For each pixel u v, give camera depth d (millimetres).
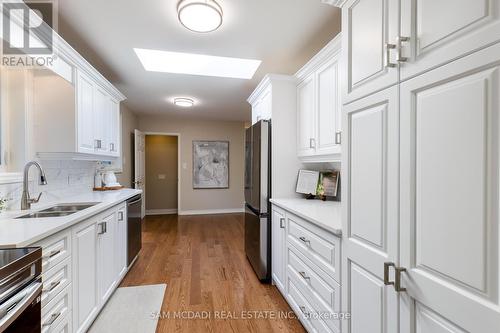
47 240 1319
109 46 2365
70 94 2205
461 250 724
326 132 2109
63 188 2615
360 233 1178
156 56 2910
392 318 982
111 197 2613
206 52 2516
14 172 1986
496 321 637
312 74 2348
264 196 2621
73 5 1752
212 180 6219
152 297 2301
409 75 896
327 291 1509
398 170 947
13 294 975
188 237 4230
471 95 697
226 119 6137
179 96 4066
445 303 769
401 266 933
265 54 2561
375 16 1077
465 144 713
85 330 1729
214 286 2521
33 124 2148
